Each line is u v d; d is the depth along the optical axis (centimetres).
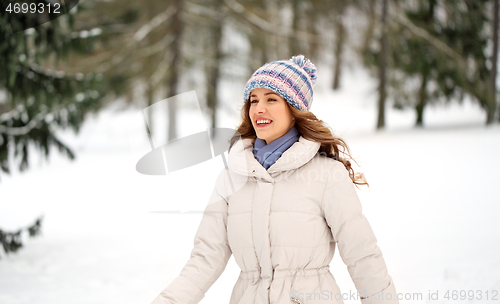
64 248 500
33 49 457
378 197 593
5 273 419
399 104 1595
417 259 342
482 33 1438
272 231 145
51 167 1279
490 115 1381
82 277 392
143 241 486
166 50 1486
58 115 491
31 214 713
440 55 1429
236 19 1498
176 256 378
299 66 164
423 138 1180
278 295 140
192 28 1553
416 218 473
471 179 658
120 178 1012
